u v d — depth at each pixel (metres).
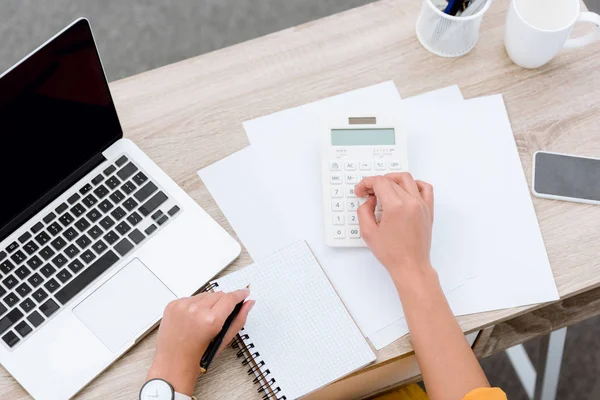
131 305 0.86
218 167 0.95
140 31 1.90
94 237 0.88
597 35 0.97
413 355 0.88
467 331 0.89
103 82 0.84
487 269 0.91
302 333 0.86
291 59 1.02
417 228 0.87
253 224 0.93
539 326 1.03
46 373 0.83
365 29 1.04
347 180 0.93
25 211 0.88
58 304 0.85
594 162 0.97
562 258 0.92
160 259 0.88
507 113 1.00
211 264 0.89
